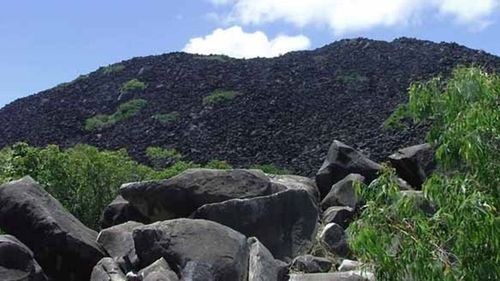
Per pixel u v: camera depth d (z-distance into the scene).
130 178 13.61
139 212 8.76
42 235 7.40
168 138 37.62
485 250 4.65
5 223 7.57
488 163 4.89
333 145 10.85
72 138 40.50
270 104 40.62
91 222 12.38
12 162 12.98
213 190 8.38
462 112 5.07
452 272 4.62
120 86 47.50
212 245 6.88
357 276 6.93
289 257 7.94
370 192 5.19
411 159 10.31
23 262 6.80
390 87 40.72
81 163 12.80
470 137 4.88
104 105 45.25
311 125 36.78
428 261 4.68
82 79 50.53
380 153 29.56
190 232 7.00
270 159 32.66
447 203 4.75
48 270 7.41
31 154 12.89
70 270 7.40
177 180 8.54
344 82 42.78
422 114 5.48
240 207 7.96
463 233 4.61
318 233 8.48
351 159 10.60
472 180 4.84
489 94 5.14
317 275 7.08
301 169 30.19
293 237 8.07
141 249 7.08
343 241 8.21
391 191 5.05
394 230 4.90
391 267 4.82
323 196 10.55
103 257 7.46
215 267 6.70
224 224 7.91
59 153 13.15
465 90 5.19
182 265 6.71
